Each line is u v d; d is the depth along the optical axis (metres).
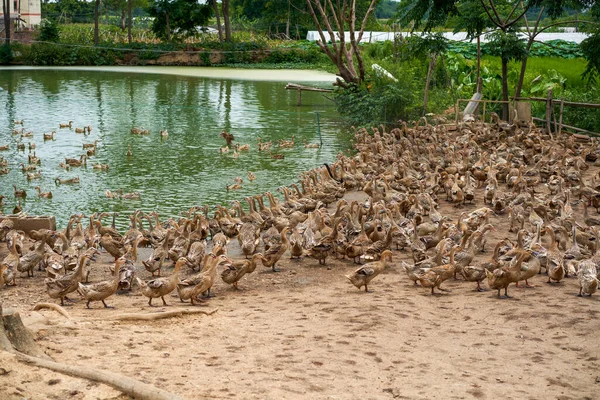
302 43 119.19
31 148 44.53
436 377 13.00
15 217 26.23
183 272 21.94
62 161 41.16
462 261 20.39
